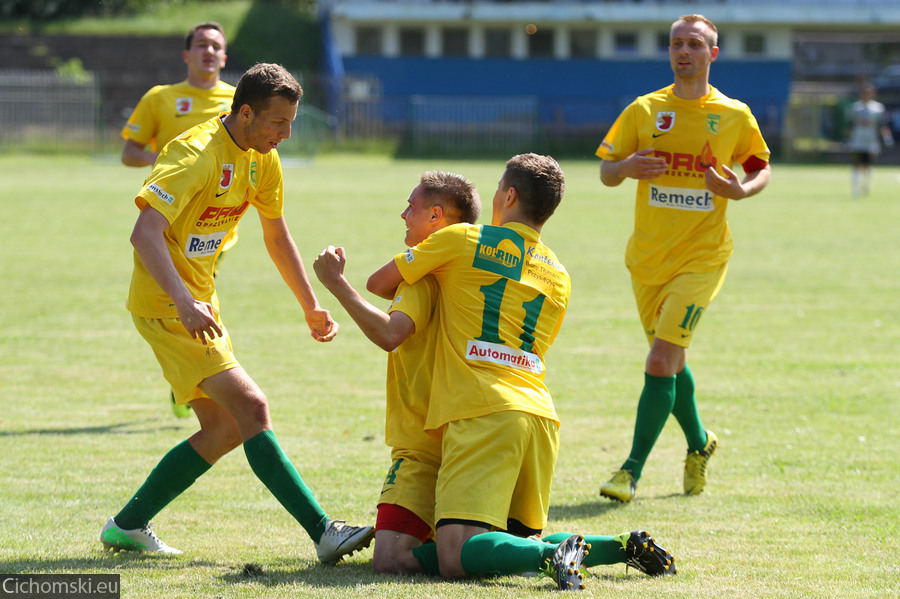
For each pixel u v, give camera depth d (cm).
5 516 1698
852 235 6550
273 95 1484
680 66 2086
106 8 17262
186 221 1517
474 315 1473
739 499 1892
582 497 1919
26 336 3362
